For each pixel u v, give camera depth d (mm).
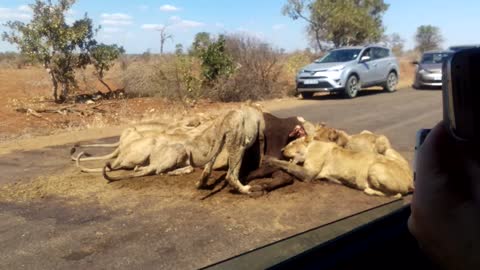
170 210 6086
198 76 21703
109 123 15078
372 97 20406
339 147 7020
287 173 7148
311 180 7043
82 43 20719
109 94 21781
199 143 6871
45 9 19625
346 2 32281
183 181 7344
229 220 5680
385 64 22297
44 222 5742
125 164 7832
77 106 18766
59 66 20266
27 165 8844
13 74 33219
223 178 7410
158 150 7648
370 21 33000
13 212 6137
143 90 21188
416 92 22359
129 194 6789
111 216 5910
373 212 3293
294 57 28594
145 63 22547
